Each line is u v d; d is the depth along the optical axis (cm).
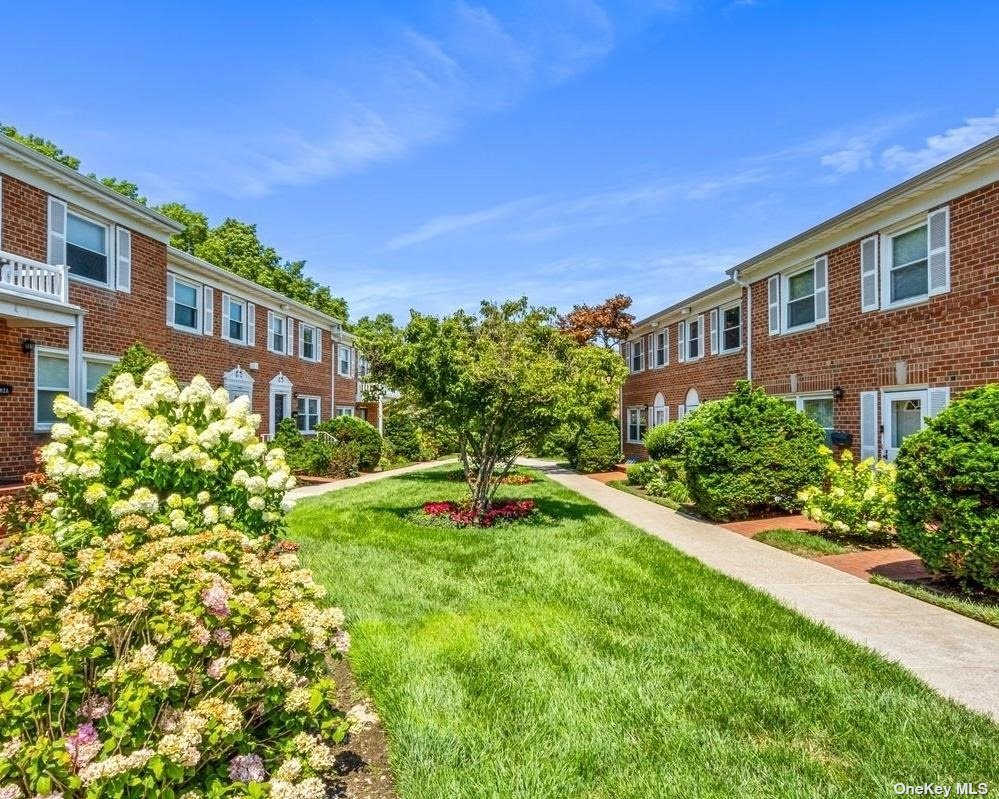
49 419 1115
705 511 1045
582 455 2044
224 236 3388
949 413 570
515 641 433
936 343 931
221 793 217
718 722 322
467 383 884
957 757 285
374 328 988
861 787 263
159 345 1390
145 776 202
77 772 201
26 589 264
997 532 500
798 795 257
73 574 302
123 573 268
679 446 1379
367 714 342
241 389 1831
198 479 457
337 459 1855
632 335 2389
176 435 450
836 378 1157
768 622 477
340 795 267
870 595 564
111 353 1238
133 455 454
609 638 440
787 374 1322
